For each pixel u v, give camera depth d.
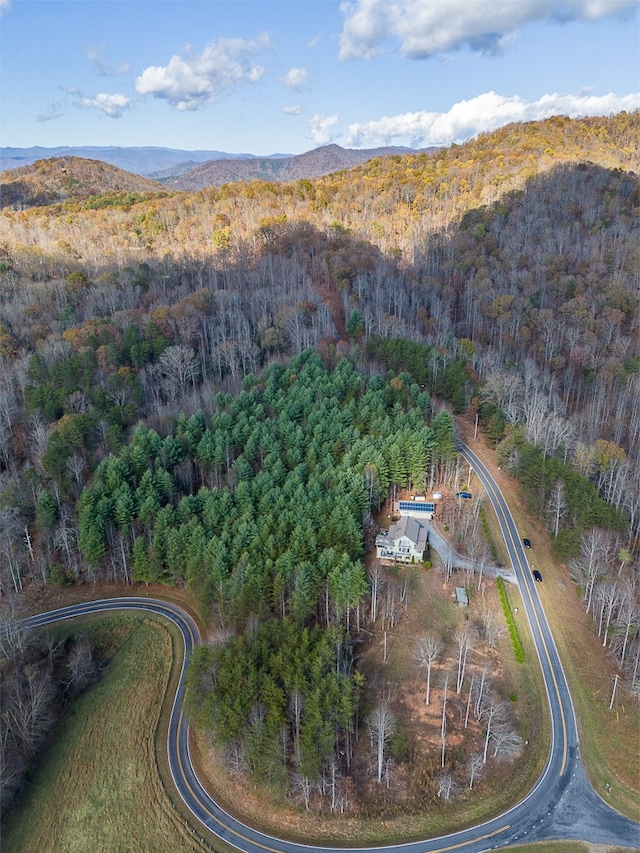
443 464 119.19
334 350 153.25
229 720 65.75
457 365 143.62
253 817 65.00
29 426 126.38
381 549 99.62
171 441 111.62
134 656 87.69
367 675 78.94
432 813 63.84
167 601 97.75
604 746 70.25
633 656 78.88
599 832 61.62
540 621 87.88
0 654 81.69
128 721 77.50
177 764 71.50
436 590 93.50
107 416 121.62
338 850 61.03
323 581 82.81
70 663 84.69
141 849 62.59
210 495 99.44
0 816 67.12
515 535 105.75
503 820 62.94
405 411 127.81
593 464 107.75
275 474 103.06
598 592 84.69
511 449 119.62
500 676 79.06
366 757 69.31
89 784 69.81
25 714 74.12
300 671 66.75
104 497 100.00
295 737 65.50
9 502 105.06
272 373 138.75
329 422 117.56
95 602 97.94
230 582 82.75
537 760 68.94
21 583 101.06
